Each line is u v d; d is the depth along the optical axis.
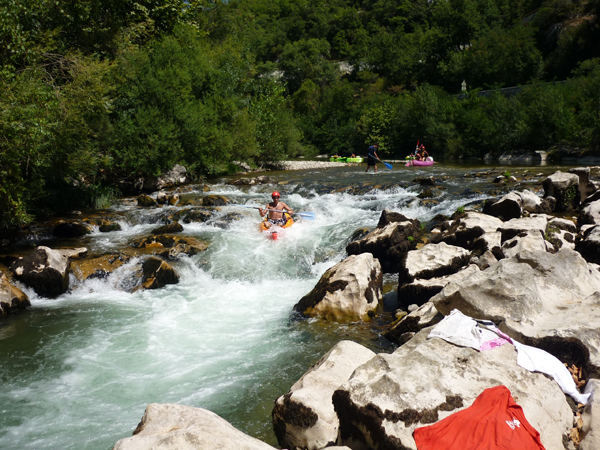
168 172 18.27
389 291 7.43
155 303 7.57
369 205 12.49
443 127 31.58
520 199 9.39
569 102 25.19
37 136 8.62
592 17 36.22
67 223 11.12
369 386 3.10
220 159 20.75
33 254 8.10
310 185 15.56
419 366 3.25
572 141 23.41
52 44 11.02
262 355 5.60
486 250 7.20
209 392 4.78
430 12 77.94
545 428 2.94
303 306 6.94
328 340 5.88
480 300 4.42
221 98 21.45
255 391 4.76
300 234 10.48
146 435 2.93
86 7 12.00
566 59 36.31
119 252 9.45
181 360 5.56
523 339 3.99
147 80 17.47
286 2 99.56
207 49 23.98
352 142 40.97
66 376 5.25
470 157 29.92
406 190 13.84
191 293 7.99
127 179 17.67
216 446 2.69
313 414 3.37
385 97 43.53
